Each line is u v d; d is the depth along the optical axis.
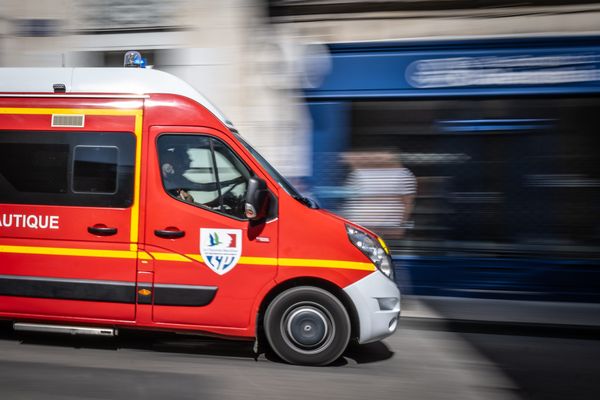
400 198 9.00
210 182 5.42
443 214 8.91
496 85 8.52
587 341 6.71
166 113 5.51
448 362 5.75
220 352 5.82
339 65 8.91
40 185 5.55
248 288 5.33
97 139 5.53
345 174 9.08
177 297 5.37
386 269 5.50
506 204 8.76
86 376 4.96
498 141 8.72
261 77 9.17
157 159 5.45
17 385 4.68
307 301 5.34
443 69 8.62
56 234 5.50
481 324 6.99
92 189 5.50
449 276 8.70
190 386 4.79
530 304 8.15
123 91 5.60
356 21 8.84
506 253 8.66
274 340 5.39
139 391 4.63
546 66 8.38
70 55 9.77
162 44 9.50
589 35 8.27
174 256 5.37
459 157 8.83
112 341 6.11
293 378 5.08
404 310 7.63
